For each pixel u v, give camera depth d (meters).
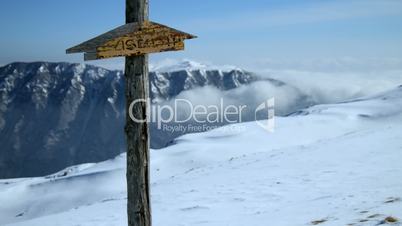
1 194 164.00
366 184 18.91
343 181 21.86
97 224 20.64
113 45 6.44
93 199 134.38
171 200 25.09
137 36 6.52
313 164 31.39
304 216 12.85
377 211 10.67
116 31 6.51
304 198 19.22
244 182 28.28
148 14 6.77
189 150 158.75
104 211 25.69
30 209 144.00
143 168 6.78
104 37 6.48
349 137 45.44
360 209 11.78
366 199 13.91
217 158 147.50
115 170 153.75
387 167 23.84
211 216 18.45
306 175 26.95
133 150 6.76
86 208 29.78
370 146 34.84
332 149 37.06
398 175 19.81
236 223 14.96
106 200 34.47
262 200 21.03
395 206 11.05
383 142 35.84
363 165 26.44
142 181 6.77
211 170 40.84
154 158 150.38
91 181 152.12
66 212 29.95
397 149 30.72
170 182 37.00
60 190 153.25
